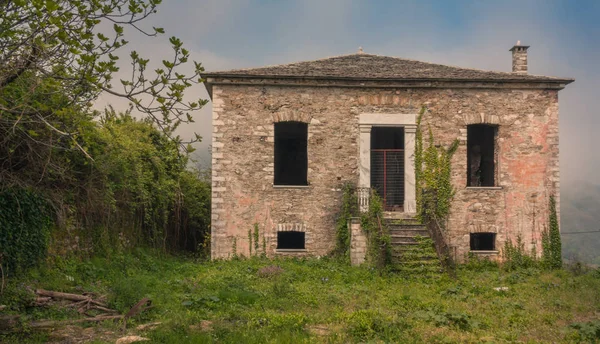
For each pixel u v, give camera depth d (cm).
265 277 1449
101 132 1453
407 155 1794
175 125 714
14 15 699
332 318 1005
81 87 700
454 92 1806
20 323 870
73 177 1308
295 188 1764
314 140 1781
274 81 1770
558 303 1166
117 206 1541
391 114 1795
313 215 1762
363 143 1786
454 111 1803
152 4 684
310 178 1773
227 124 1766
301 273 1498
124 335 875
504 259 1764
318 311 1077
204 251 2103
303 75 1752
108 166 1412
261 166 1764
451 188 1777
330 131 1788
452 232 1766
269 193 1759
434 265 1529
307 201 1764
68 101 752
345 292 1275
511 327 986
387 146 2192
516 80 1783
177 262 1739
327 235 1759
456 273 1530
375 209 1647
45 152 1100
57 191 1249
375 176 1886
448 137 1798
